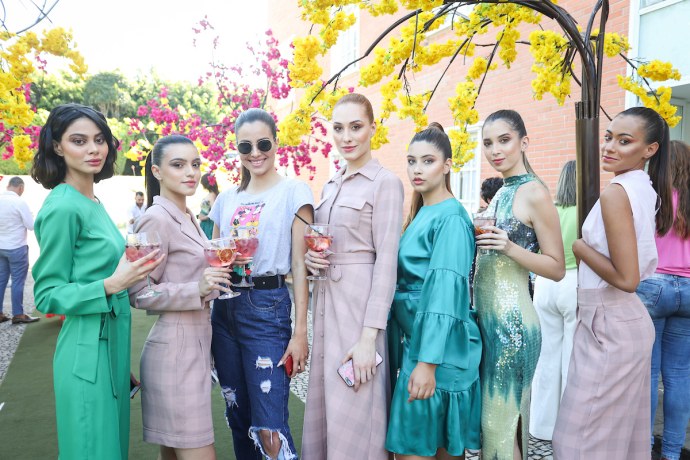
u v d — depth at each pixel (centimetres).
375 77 297
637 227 195
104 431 185
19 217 637
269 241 236
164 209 219
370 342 206
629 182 198
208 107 2728
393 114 855
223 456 305
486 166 652
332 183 238
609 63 473
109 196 2208
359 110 219
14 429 342
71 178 198
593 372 201
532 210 210
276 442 233
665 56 431
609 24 475
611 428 199
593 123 251
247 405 254
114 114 2662
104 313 190
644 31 447
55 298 180
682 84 417
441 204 217
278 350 236
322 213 232
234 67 629
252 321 235
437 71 738
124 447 205
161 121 595
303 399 391
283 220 237
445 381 203
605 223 196
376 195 216
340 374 209
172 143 221
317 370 229
